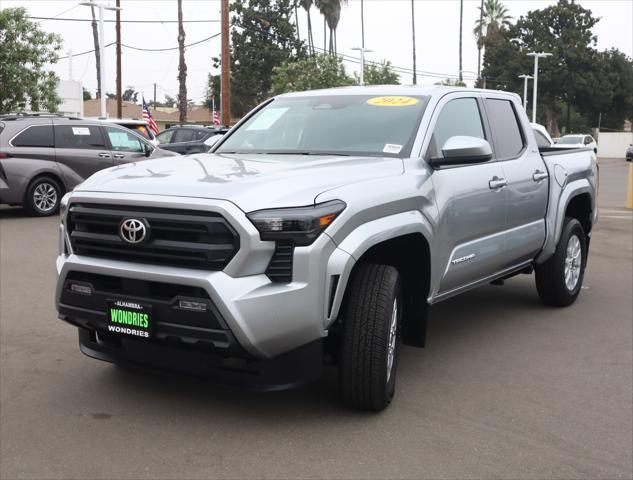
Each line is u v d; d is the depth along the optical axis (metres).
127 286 3.75
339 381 4.09
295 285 3.59
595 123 77.19
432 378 4.83
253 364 3.74
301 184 3.83
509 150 5.80
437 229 4.52
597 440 3.90
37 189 13.02
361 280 3.98
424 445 3.78
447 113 5.13
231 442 3.78
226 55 24.97
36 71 20.61
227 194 3.62
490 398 4.48
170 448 3.70
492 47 67.56
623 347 5.61
